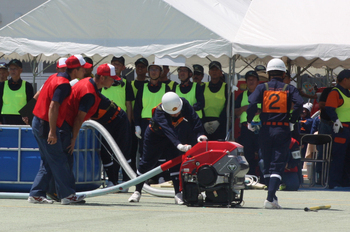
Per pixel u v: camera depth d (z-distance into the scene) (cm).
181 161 1773
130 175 2061
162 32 2661
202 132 1817
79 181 2144
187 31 2638
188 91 2675
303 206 1842
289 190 2514
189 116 1830
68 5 2720
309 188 2678
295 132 2541
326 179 2712
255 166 2820
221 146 1689
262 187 2534
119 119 2320
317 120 2988
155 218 1423
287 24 2705
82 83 1744
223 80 3036
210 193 1716
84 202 1800
